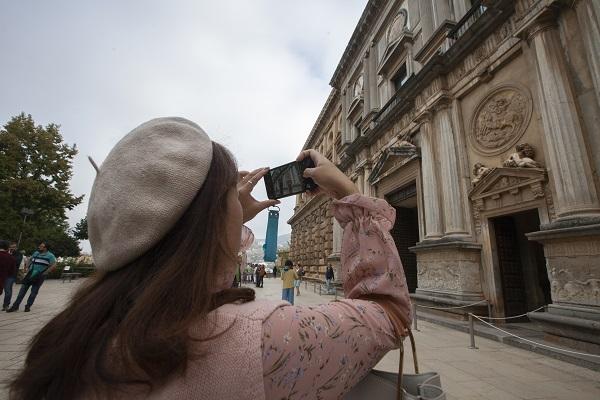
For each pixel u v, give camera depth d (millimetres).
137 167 704
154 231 674
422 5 13875
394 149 12867
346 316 708
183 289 626
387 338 774
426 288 10438
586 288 5805
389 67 16938
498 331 7418
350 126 23781
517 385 4426
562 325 5867
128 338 551
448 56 10625
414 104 12734
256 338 567
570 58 6777
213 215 739
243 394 526
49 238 26141
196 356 542
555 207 7043
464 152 10109
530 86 7859
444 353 6020
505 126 8750
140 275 685
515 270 9070
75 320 651
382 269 907
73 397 582
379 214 1018
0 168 23375
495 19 8836
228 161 876
